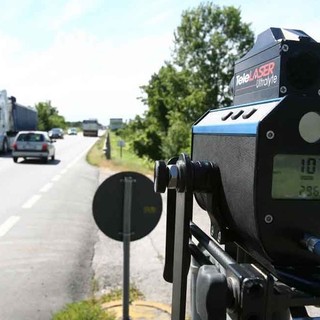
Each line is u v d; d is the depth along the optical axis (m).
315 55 1.10
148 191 3.77
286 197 1.02
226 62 47.19
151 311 3.93
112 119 25.81
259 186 1.01
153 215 3.78
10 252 5.80
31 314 3.92
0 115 26.03
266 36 1.23
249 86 1.30
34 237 6.58
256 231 1.04
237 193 1.13
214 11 46.91
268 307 1.11
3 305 4.12
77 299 4.28
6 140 27.05
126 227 3.71
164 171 1.33
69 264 5.32
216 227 1.38
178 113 28.23
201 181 1.28
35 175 15.24
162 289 4.48
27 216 8.10
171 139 22.62
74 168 17.91
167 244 1.55
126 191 3.71
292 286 1.01
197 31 46.81
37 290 4.49
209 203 1.33
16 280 4.77
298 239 1.04
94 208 3.69
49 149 21.08
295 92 1.10
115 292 4.44
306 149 1.01
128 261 3.72
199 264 1.32
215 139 1.33
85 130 76.75
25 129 33.22
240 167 1.11
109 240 6.45
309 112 1.01
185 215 1.29
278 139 1.00
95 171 16.70
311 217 1.03
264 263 1.12
